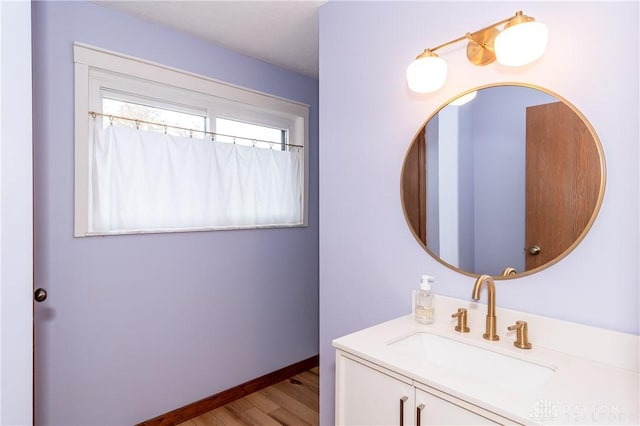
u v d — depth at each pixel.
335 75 1.76
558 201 1.10
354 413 1.14
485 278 1.15
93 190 1.84
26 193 1.06
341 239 1.75
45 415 1.70
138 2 1.82
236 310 2.42
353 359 1.14
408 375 0.97
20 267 1.04
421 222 1.43
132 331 1.97
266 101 2.55
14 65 1.02
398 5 1.51
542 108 1.13
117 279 1.91
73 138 1.77
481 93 1.27
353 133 1.69
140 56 1.97
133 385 1.97
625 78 0.98
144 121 2.01
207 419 2.17
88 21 1.81
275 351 2.66
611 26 1.00
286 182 2.68
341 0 1.73
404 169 1.47
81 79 1.78
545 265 1.13
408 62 1.47
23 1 1.04
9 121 1.00
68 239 1.76
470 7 1.29
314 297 2.91
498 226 1.23
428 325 1.33
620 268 1.00
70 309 1.77
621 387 0.88
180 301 2.15
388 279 1.56
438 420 0.92
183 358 2.17
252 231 2.50
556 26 1.10
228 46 2.32
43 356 1.70
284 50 2.37
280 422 2.14
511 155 1.20
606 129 1.02
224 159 2.32
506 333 1.19
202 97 2.26
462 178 1.32
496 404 0.81
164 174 2.06
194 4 1.83
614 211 1.01
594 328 1.03
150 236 2.02
